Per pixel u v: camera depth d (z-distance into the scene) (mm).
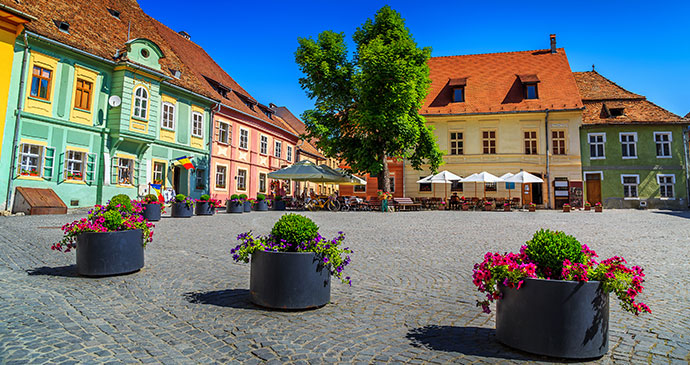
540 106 29109
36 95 16422
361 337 3754
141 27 24078
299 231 4695
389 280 6051
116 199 10742
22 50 15945
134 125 19734
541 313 3320
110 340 3555
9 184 15375
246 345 3516
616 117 29000
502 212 22453
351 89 24000
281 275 4508
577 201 27500
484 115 29359
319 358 3266
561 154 28688
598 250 8695
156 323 4027
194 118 24438
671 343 3668
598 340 3289
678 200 27875
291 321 4164
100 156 18766
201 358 3240
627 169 28391
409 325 4121
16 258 6816
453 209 25969
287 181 34750
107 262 5812
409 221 15648
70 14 18969
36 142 16312
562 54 33062
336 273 4789
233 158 27562
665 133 28359
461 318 4367
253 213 20281
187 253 7840
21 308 4312
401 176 30422
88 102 18375
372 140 23469
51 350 3285
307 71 24047
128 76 19438
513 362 3227
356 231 12008
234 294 5129
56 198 16438
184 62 26000
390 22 24094
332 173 23312
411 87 21797
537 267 3570
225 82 29750
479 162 29203
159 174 21984
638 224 14562
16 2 16328
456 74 33062
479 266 3699
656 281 6059
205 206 17875
